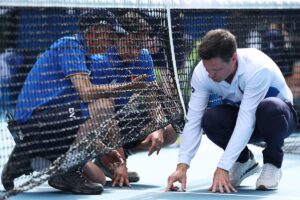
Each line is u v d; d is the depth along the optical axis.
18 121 8.07
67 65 8.20
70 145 8.17
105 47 8.52
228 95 8.19
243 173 8.66
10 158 8.07
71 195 8.25
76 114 8.20
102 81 8.57
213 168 10.64
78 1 8.20
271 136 8.18
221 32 7.63
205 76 8.11
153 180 9.50
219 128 8.20
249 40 10.70
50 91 8.17
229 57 7.60
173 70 9.18
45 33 7.99
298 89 11.56
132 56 8.78
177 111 9.12
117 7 8.62
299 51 11.55
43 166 8.21
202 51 7.59
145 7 8.93
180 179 8.24
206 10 9.73
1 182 8.60
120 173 8.91
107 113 8.38
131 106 8.62
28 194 8.33
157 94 8.95
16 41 7.79
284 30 11.32
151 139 9.02
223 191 8.20
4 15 7.59
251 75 7.89
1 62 7.87
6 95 8.01
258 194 8.10
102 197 8.07
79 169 8.34
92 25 8.38
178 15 9.39
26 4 7.71
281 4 10.99
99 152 8.23
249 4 10.44
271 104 7.97
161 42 9.13
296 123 8.59
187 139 8.27
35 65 8.09
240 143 7.99
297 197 7.89
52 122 8.08
